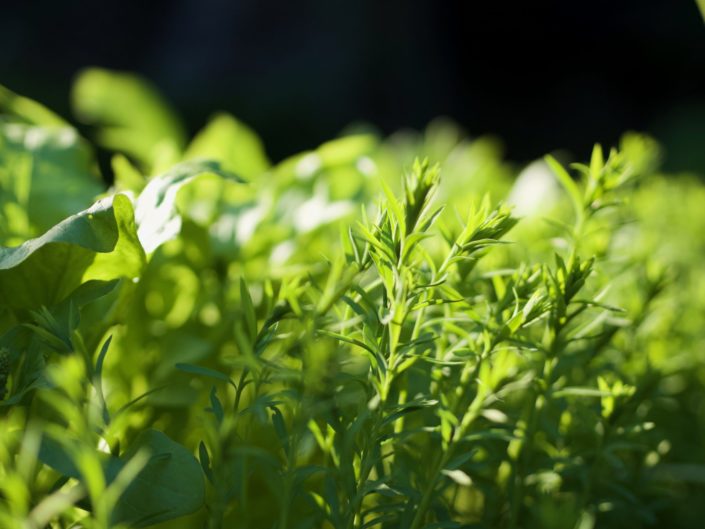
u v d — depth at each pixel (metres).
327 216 1.23
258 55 14.38
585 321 1.11
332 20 14.55
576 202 1.05
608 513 1.09
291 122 13.49
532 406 1.03
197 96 13.63
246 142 1.58
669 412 1.22
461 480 0.96
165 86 14.02
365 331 0.95
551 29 16.56
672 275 1.24
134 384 1.13
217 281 1.20
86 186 1.17
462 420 0.99
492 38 16.69
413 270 0.96
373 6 14.77
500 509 1.04
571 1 16.36
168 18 15.14
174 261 1.19
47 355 1.00
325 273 1.15
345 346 0.99
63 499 0.89
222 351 1.15
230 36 14.44
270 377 0.96
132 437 1.07
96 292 1.00
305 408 0.93
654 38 16.14
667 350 1.17
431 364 1.04
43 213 1.14
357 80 14.43
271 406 0.96
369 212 1.28
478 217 0.96
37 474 0.96
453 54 16.33
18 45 14.50
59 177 1.16
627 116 16.41
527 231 1.22
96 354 1.04
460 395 0.99
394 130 14.66
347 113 14.19
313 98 13.98
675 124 9.41
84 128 8.92
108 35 15.12
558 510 1.00
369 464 0.95
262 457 0.93
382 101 14.66
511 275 1.02
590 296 1.12
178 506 0.94
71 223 0.97
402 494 0.96
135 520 0.94
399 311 0.94
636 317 1.13
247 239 1.22
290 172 1.29
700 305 1.31
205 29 14.57
